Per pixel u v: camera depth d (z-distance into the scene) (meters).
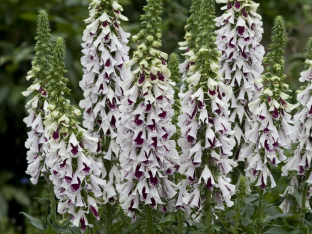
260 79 3.71
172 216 4.27
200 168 3.45
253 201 4.21
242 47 3.99
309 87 3.85
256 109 3.71
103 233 4.04
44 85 3.85
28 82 8.41
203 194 3.46
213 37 3.28
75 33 8.08
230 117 4.16
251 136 3.79
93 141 3.36
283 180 5.04
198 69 3.33
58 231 3.95
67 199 3.44
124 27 7.92
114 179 3.89
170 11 8.88
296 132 3.99
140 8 9.97
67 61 7.89
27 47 8.26
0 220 7.59
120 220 3.99
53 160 3.30
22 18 8.54
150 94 3.28
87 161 3.29
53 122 3.28
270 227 4.17
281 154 3.82
